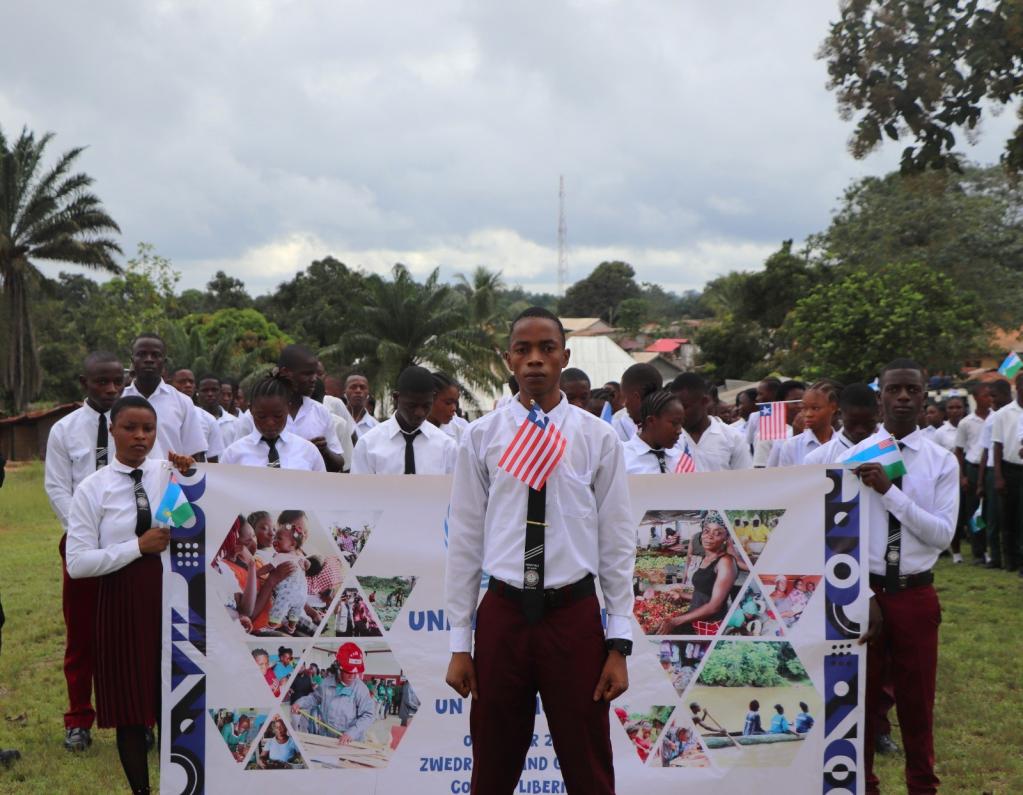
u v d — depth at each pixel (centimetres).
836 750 489
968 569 1213
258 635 486
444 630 493
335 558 491
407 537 492
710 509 493
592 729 367
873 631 486
